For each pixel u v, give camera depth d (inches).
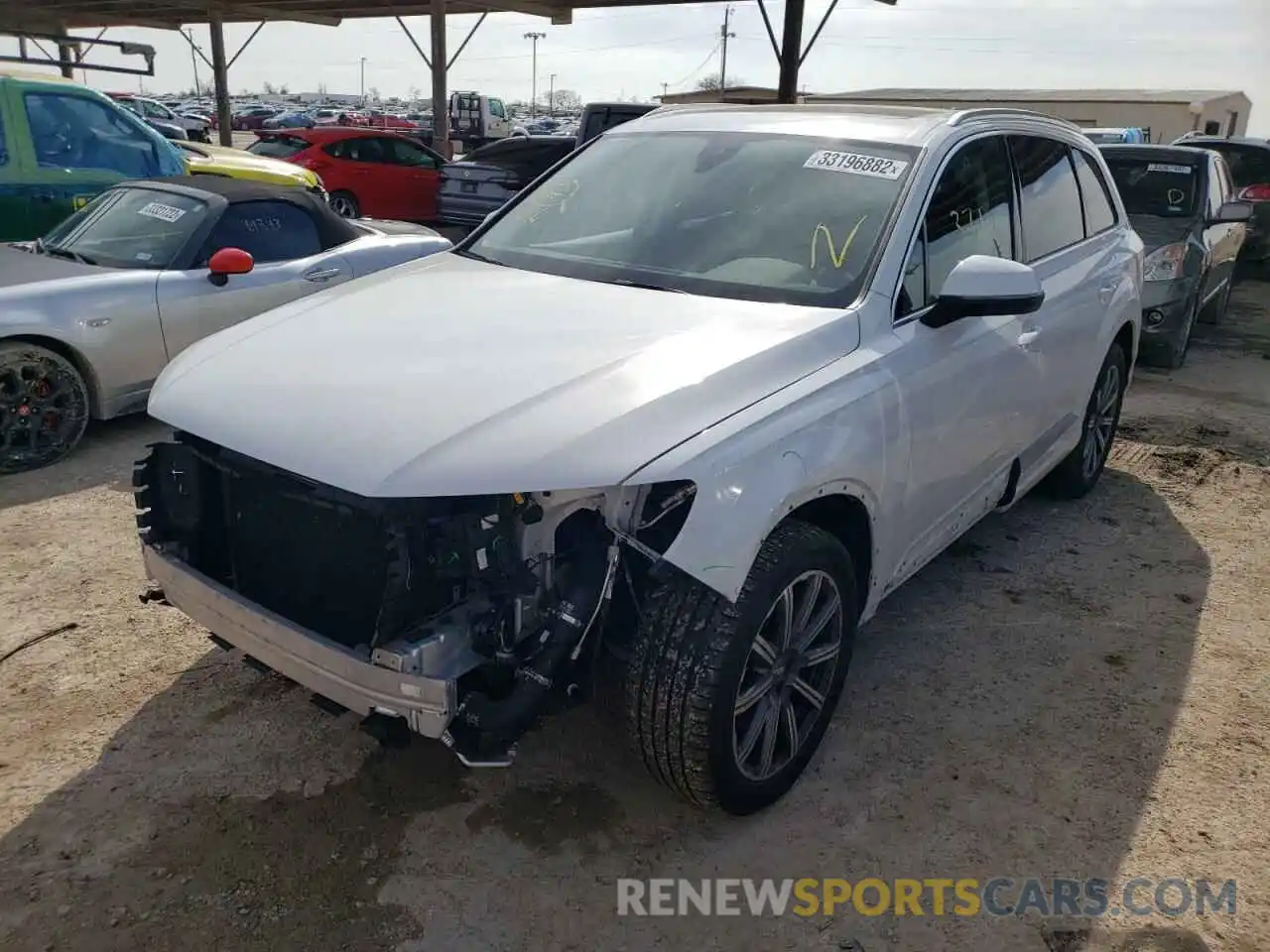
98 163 325.1
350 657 95.7
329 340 116.6
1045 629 161.0
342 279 262.1
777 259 132.0
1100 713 138.6
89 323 216.4
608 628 107.4
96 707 131.4
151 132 341.7
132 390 227.5
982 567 182.9
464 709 94.8
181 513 116.0
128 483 206.8
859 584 126.7
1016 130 167.2
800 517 117.6
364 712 96.7
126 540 179.8
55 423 216.1
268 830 111.0
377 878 105.0
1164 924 102.9
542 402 98.9
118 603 157.6
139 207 254.2
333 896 102.3
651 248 139.5
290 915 99.8
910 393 123.6
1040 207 171.3
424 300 129.1
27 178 306.5
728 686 101.7
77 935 96.3
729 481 98.3
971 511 154.6
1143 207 354.6
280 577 107.3
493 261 149.9
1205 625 163.9
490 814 115.0
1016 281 125.0
